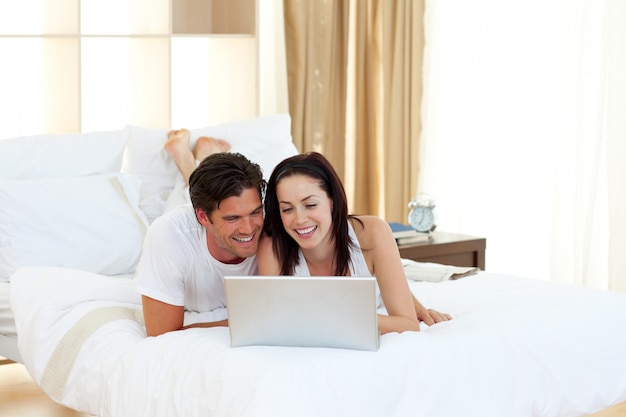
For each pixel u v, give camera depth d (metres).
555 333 2.52
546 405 2.41
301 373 2.06
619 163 4.45
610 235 4.48
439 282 3.29
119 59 4.60
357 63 5.18
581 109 4.57
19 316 2.83
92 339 2.59
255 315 2.23
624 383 2.61
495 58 5.00
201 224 2.53
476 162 5.12
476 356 2.31
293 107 4.98
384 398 2.13
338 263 2.56
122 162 4.02
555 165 4.70
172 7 4.63
